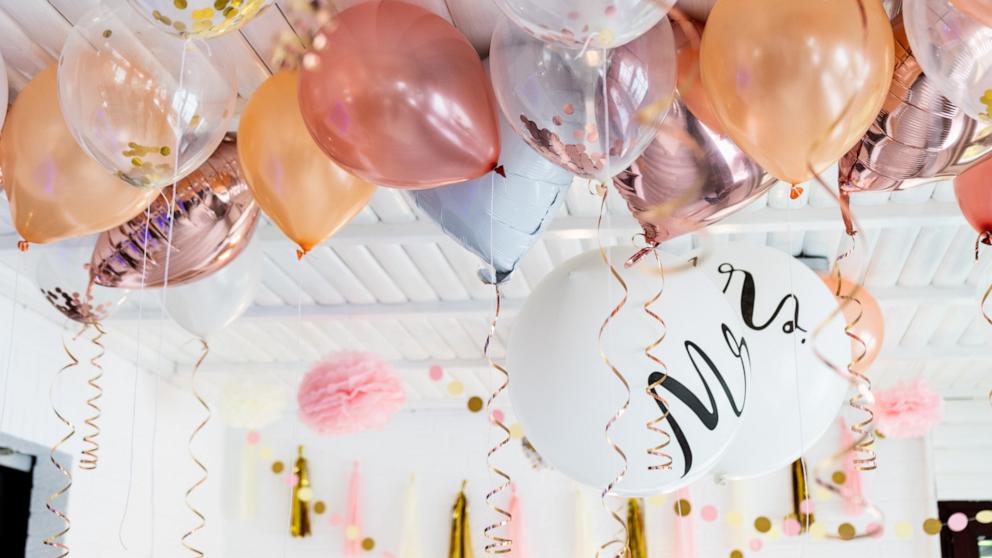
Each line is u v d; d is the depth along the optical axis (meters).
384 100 1.96
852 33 1.78
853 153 2.12
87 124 2.04
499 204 2.30
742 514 6.52
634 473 2.37
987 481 6.47
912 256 4.32
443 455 6.85
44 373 4.66
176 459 6.12
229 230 2.55
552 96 1.89
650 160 2.14
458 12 2.50
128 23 2.00
